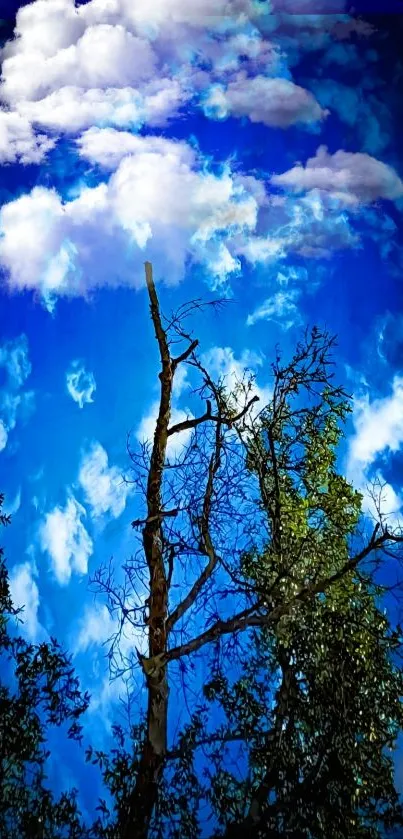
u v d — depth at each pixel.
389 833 6.12
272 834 5.62
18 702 6.40
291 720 5.96
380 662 6.13
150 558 5.80
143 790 5.46
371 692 6.06
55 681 6.61
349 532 6.42
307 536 6.17
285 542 6.17
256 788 6.12
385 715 6.06
